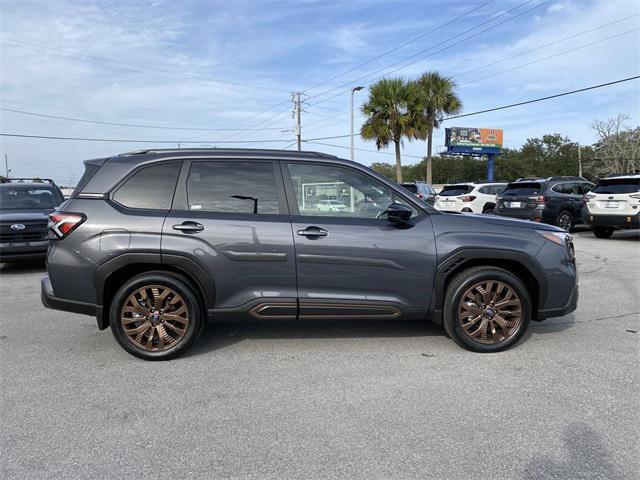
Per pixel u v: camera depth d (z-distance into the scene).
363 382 3.95
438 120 31.09
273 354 4.60
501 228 4.62
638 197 12.28
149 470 2.77
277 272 4.44
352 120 31.17
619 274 8.38
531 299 4.74
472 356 4.51
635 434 3.12
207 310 4.46
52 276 4.42
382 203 4.65
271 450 2.96
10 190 10.62
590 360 4.39
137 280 4.38
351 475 2.71
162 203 4.49
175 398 3.69
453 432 3.16
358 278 4.48
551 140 83.81
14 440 3.09
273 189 4.56
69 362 4.45
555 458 2.86
